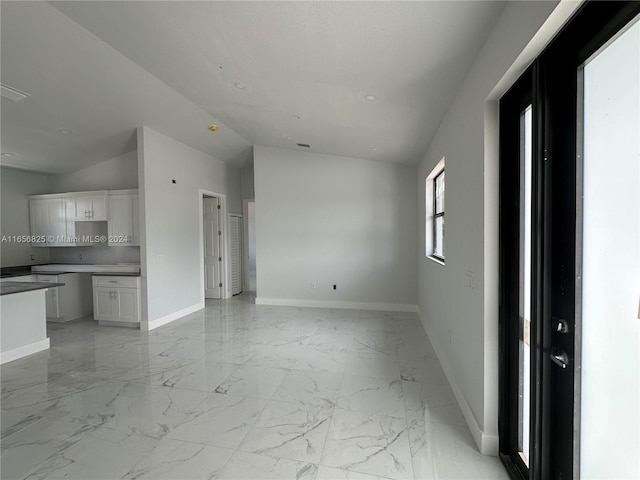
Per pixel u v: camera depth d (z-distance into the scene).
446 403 2.32
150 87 3.21
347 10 1.64
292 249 5.55
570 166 1.20
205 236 6.37
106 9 2.04
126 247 5.25
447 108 2.64
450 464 1.69
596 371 1.13
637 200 0.96
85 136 4.23
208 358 3.21
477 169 1.88
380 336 3.88
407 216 5.13
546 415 1.34
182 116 3.99
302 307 5.47
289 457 1.75
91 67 2.81
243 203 7.04
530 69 1.41
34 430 2.01
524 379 1.64
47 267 5.09
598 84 1.09
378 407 2.26
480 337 1.84
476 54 1.84
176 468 1.67
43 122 3.72
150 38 2.31
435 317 3.43
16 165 4.93
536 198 1.33
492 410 1.77
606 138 1.06
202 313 5.11
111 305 4.36
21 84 2.97
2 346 3.14
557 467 1.31
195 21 2.00
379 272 5.26
